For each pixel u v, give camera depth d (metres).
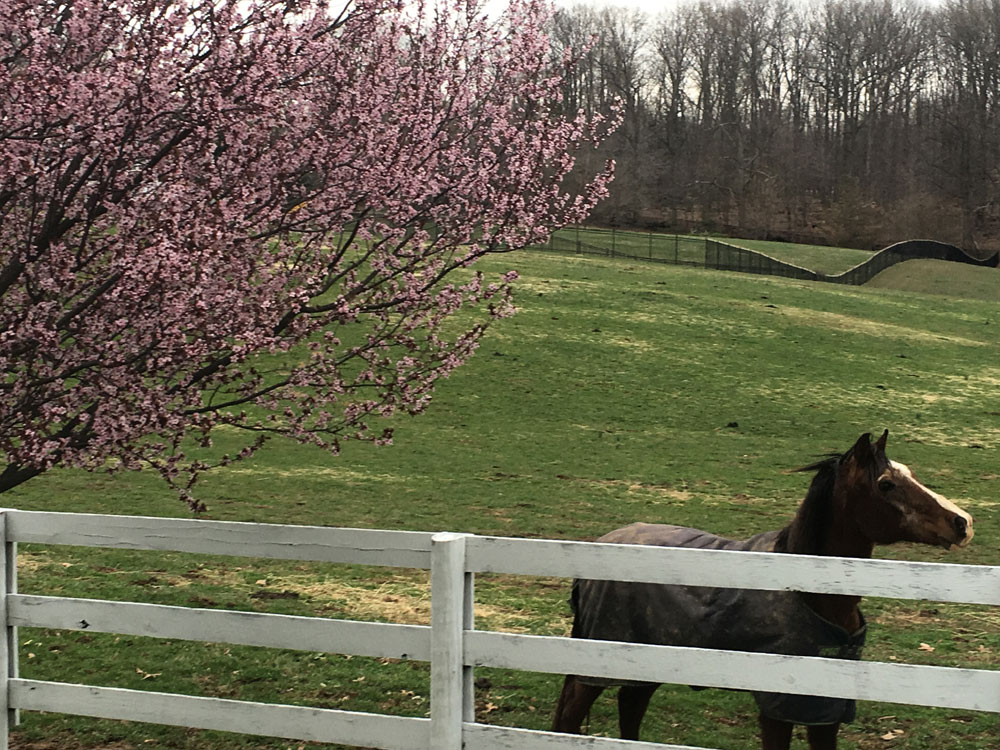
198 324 7.54
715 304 45.38
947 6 118.50
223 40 7.71
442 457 23.67
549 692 9.15
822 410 30.17
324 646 5.96
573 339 36.94
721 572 5.32
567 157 9.23
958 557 16.16
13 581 6.61
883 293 56.38
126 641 10.17
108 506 18.16
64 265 7.46
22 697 6.56
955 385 34.16
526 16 9.16
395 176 8.59
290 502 19.08
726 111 119.31
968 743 8.23
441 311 9.05
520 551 5.59
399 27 8.99
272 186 8.55
